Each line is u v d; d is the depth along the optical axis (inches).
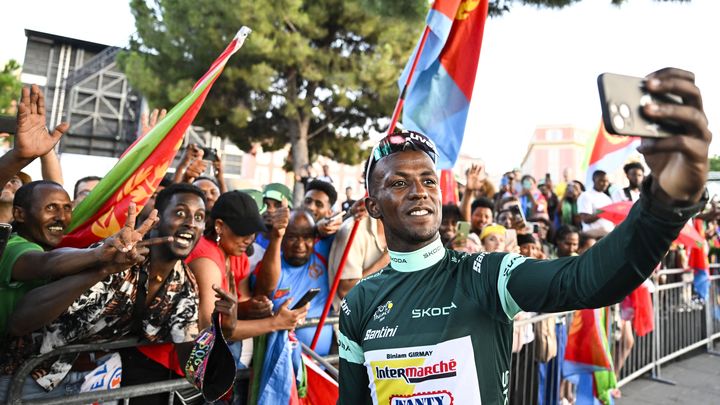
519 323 138.0
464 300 49.7
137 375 86.8
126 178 92.2
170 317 82.7
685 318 252.1
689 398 189.5
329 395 98.7
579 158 1478.8
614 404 178.9
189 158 140.2
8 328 70.2
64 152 944.9
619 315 188.9
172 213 82.7
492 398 47.2
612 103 27.5
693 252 259.8
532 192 273.1
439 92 126.6
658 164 31.8
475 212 180.4
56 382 76.9
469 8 126.2
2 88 497.0
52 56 1023.0
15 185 114.9
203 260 92.8
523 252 173.5
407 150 54.4
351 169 1286.9
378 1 258.4
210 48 531.2
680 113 28.1
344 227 131.5
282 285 118.7
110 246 63.7
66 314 73.8
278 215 104.5
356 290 57.0
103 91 963.3
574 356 152.9
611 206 188.7
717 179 205.0
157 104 568.7
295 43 531.5
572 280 42.4
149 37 553.6
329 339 122.7
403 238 53.2
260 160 1164.5
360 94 587.8
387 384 50.1
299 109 601.6
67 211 83.1
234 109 555.8
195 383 70.9
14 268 69.9
